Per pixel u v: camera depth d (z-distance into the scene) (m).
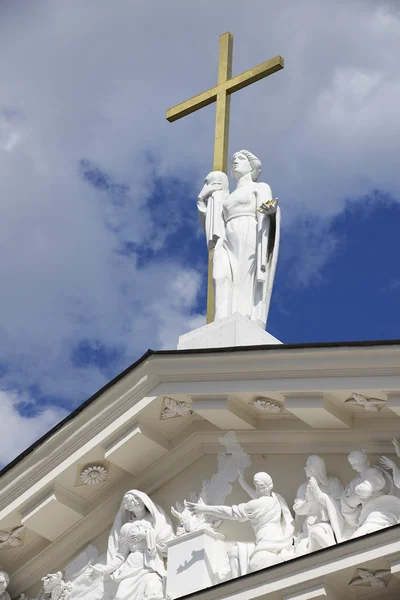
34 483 22.70
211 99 24.62
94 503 23.00
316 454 21.11
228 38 24.92
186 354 21.23
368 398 20.41
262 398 21.11
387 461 20.28
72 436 22.38
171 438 22.38
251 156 23.59
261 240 22.45
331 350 20.34
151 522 22.08
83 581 22.69
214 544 21.06
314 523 20.39
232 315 22.16
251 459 21.62
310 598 19.06
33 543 23.48
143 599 21.30
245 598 19.38
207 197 23.75
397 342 19.91
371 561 18.80
